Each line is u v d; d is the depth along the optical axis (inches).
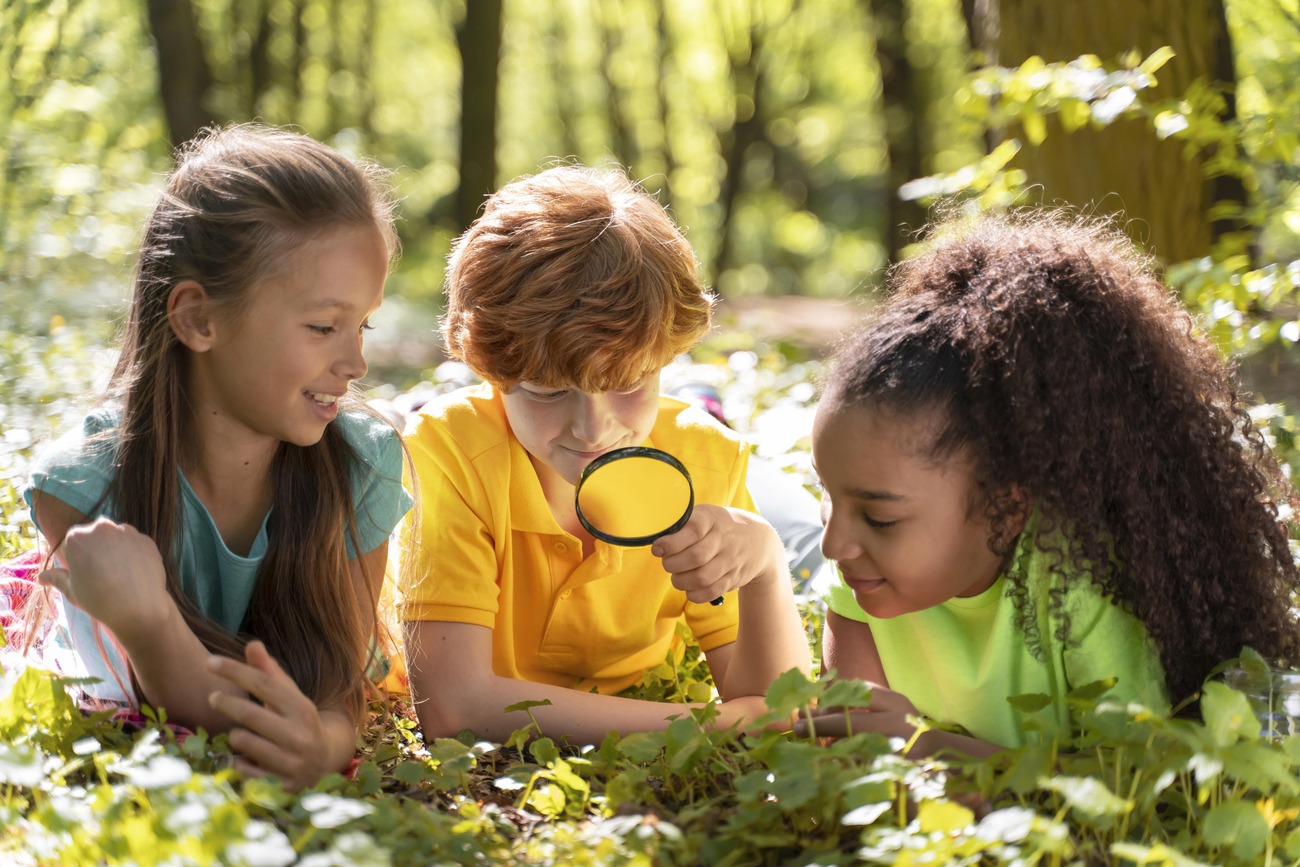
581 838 78.5
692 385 188.7
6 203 490.0
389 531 115.0
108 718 95.5
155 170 606.5
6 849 75.9
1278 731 87.9
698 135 1158.3
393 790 96.5
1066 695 88.0
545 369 106.3
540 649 123.1
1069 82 211.5
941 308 93.6
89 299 421.7
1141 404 94.2
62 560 106.2
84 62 627.5
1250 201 239.0
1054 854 74.2
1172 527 94.4
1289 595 101.4
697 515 108.2
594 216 108.7
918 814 80.2
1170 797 84.4
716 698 127.4
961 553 93.0
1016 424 89.7
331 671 108.3
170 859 69.3
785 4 1045.2
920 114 833.5
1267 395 270.5
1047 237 98.8
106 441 105.0
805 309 852.0
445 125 1087.6
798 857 76.7
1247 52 286.8
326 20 933.8
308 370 100.9
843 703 82.9
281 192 99.3
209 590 110.3
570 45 1129.4
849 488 91.0
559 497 119.6
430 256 976.9
